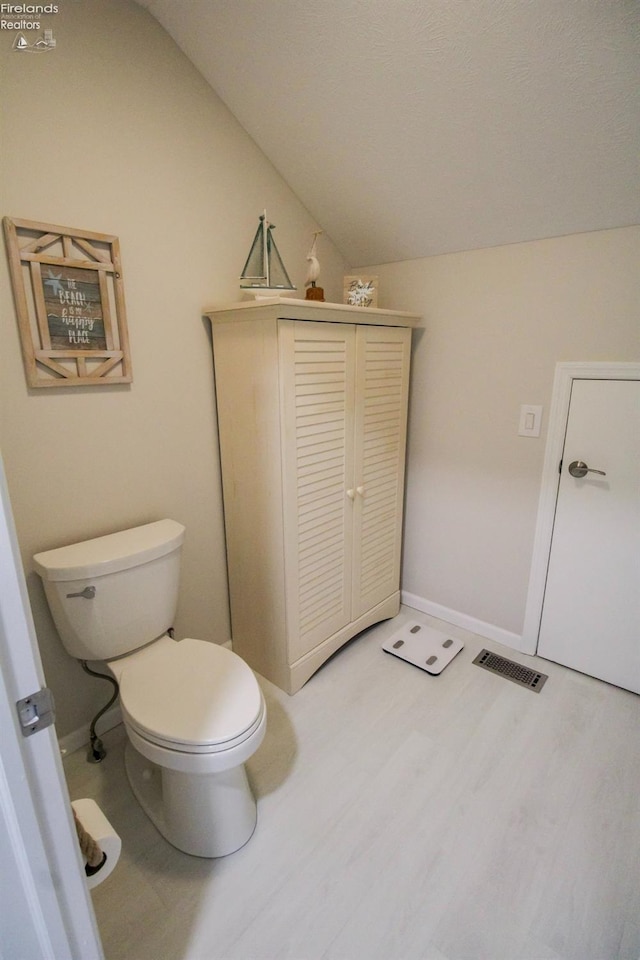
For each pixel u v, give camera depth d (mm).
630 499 1717
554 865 1245
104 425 1515
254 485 1733
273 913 1146
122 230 1455
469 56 1248
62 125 1284
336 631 2021
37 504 1404
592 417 1744
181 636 1905
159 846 1308
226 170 1705
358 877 1221
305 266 2084
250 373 1615
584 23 1098
